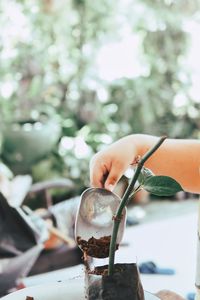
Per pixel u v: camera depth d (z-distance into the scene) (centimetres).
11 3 351
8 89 350
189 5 369
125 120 372
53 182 226
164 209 348
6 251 152
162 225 182
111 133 365
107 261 67
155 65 375
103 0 366
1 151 306
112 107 373
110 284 63
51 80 359
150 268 126
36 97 352
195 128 383
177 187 62
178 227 178
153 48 375
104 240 67
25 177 251
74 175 339
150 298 69
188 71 379
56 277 142
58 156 338
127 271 64
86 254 67
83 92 364
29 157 306
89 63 365
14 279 148
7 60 352
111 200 69
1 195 153
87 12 364
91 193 70
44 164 319
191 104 380
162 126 379
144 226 181
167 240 162
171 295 91
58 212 202
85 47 366
